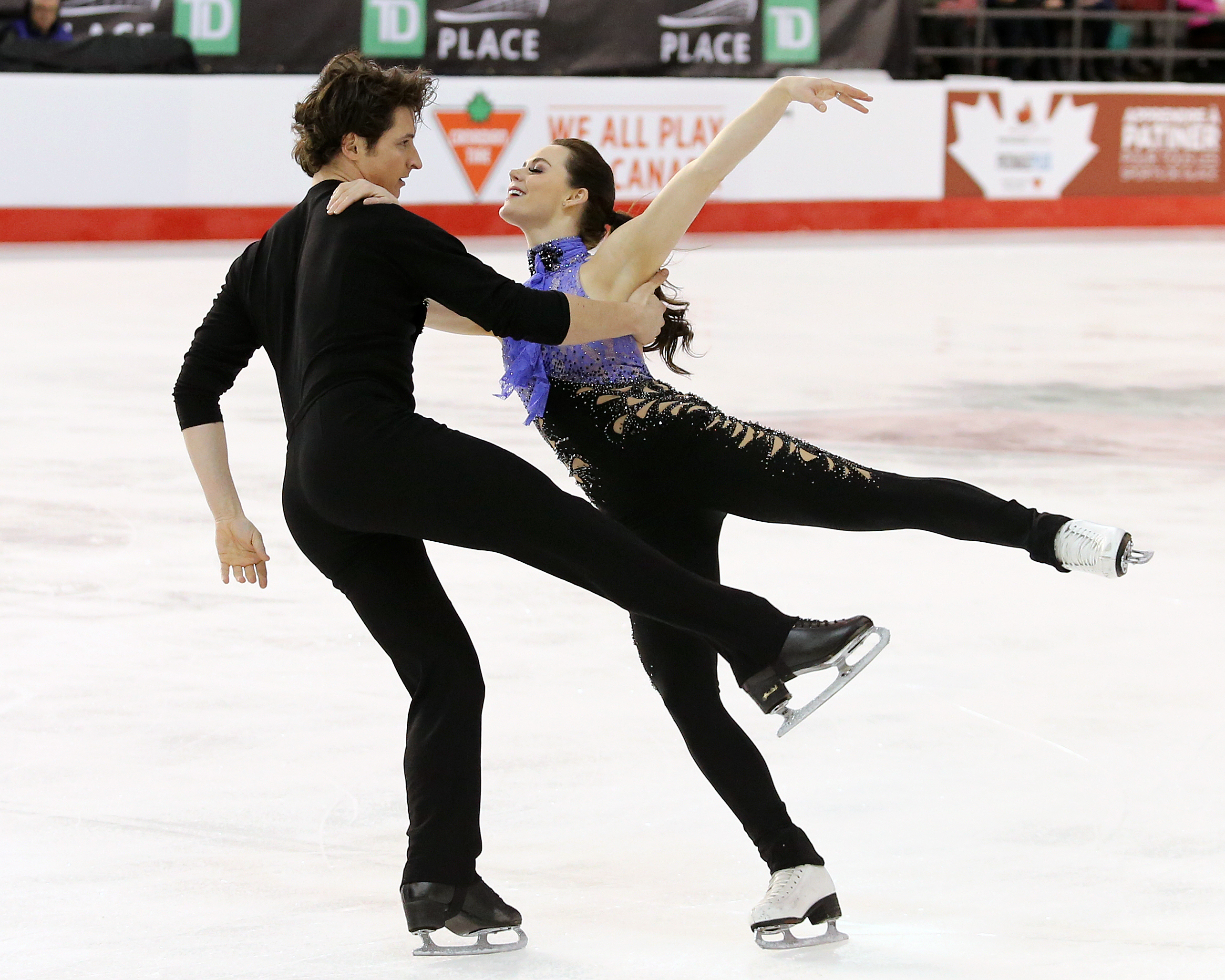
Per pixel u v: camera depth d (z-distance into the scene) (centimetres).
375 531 928
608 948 942
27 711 1361
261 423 2609
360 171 984
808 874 944
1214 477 2248
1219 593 1725
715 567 1051
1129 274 4716
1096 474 2258
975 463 2317
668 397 1025
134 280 4291
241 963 917
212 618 1641
